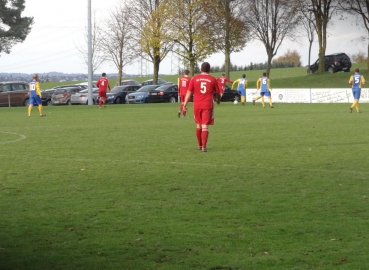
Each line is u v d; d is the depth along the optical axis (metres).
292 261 6.11
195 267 5.95
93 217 7.95
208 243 6.73
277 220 7.73
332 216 7.93
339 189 9.68
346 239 6.87
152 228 7.38
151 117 28.19
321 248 6.54
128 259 6.21
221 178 10.74
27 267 6.00
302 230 7.25
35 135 19.20
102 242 6.80
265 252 6.41
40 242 6.84
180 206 8.53
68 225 7.55
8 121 26.34
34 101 30.27
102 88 38.59
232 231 7.22
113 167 12.09
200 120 14.62
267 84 36.56
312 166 12.05
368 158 13.15
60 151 14.79
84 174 11.25
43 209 8.41
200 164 12.41
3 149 15.28
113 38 72.06
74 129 21.42
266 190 9.64
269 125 22.38
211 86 14.47
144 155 13.90
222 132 19.53
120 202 8.81
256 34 68.12
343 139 17.17
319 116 27.73
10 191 9.66
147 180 10.57
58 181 10.53
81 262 6.13
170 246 6.63
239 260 6.14
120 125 23.12
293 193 9.39
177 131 20.19
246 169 11.73
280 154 13.93
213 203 8.71
